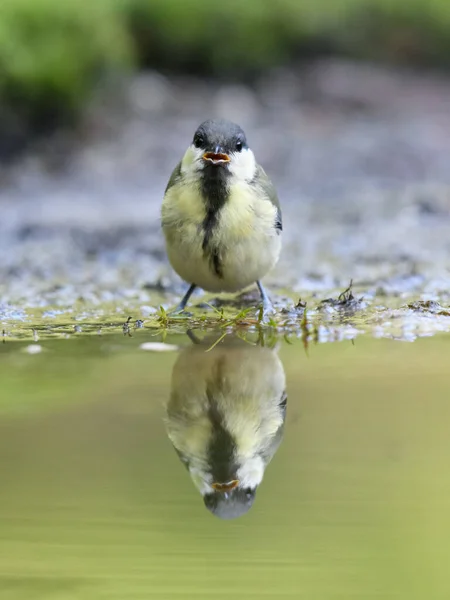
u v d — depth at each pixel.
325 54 30.98
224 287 9.42
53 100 22.09
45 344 8.91
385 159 23.45
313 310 10.30
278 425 6.66
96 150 22.81
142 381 7.61
